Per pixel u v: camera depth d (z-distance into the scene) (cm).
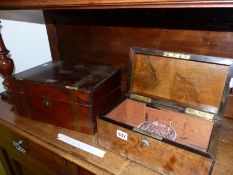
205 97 65
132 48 74
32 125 80
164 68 71
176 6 42
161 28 78
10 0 67
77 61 101
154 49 75
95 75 77
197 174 49
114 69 83
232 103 74
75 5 55
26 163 94
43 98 74
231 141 66
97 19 91
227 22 65
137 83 77
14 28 106
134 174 56
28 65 118
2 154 107
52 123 79
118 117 72
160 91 73
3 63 90
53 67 89
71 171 71
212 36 69
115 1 48
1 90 113
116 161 61
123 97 76
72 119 72
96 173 59
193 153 47
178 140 72
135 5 46
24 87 76
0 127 90
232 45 67
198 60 63
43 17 111
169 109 70
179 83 69
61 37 109
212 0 38
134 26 83
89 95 65
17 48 110
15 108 92
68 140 71
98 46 98
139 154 58
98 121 62
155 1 43
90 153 64
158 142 52
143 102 74
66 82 72
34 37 115
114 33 90
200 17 69
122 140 59
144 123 75
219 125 61
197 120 66
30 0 63
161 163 54
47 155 77
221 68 61
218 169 57
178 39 76
